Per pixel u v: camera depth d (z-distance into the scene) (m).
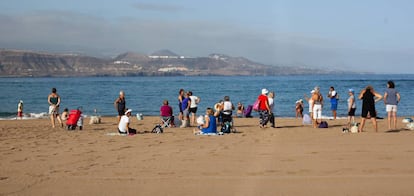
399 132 17.89
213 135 17.73
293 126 22.31
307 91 74.62
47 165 11.23
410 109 38.81
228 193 8.39
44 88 93.25
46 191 8.65
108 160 11.89
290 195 8.19
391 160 11.32
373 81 135.62
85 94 68.69
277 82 137.12
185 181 9.34
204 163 11.30
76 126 21.30
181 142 15.59
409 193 8.20
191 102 22.69
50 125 23.88
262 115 21.20
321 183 9.00
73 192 8.57
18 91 77.69
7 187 8.96
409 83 111.12
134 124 24.52
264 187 8.78
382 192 8.28
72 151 13.56
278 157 12.05
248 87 96.56
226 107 19.20
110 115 35.56
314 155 12.27
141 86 107.56
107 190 8.70
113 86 108.25
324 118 27.44
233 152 13.04
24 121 27.09
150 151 13.45
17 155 12.83
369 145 13.98
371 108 18.02
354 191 8.38
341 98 53.69
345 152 12.68
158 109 42.53
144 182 9.30
